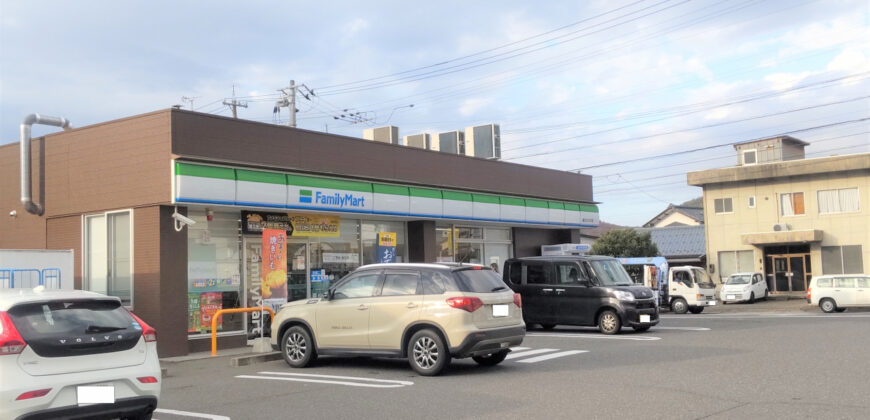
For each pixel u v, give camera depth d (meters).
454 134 26.38
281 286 16.77
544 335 17.50
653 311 17.73
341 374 11.40
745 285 35.72
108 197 15.77
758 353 12.70
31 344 6.53
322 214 18.55
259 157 16.64
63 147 16.77
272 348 12.95
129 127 15.52
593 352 13.46
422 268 11.38
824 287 27.88
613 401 8.38
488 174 23.58
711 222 41.16
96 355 6.92
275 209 16.69
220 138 15.80
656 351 13.34
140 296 15.06
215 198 15.03
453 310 10.70
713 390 8.95
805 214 38.12
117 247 15.83
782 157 42.75
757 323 20.52
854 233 36.59
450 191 21.36
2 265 12.59
